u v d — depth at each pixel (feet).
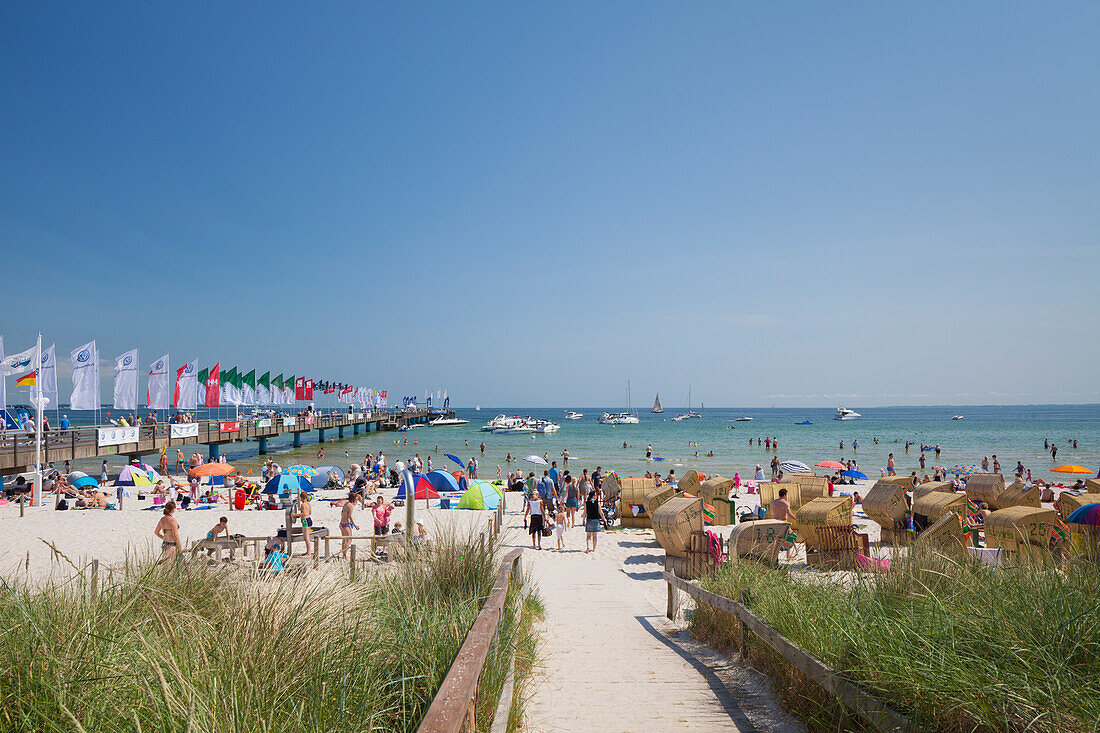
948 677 8.82
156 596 12.08
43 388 76.48
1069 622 8.97
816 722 11.55
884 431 317.42
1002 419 503.61
